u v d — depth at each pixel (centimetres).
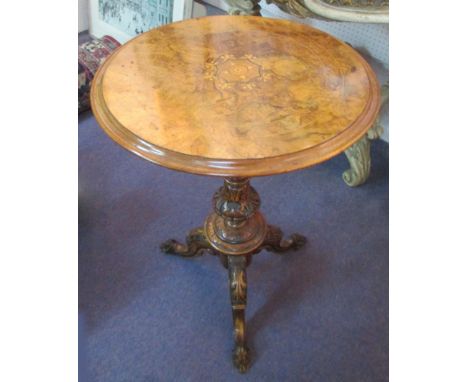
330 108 81
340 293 129
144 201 154
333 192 158
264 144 74
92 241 142
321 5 121
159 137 75
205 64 92
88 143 176
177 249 133
